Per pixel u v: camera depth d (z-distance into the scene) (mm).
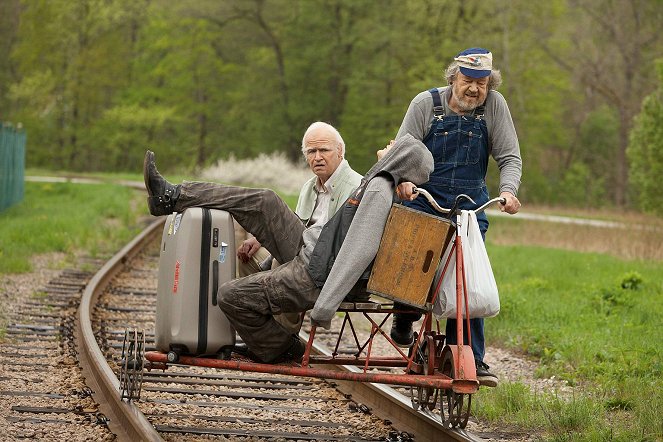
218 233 13227
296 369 12867
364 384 16297
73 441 12773
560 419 14414
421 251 12578
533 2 112000
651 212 85875
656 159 86688
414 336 14367
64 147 155750
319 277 12672
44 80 146625
